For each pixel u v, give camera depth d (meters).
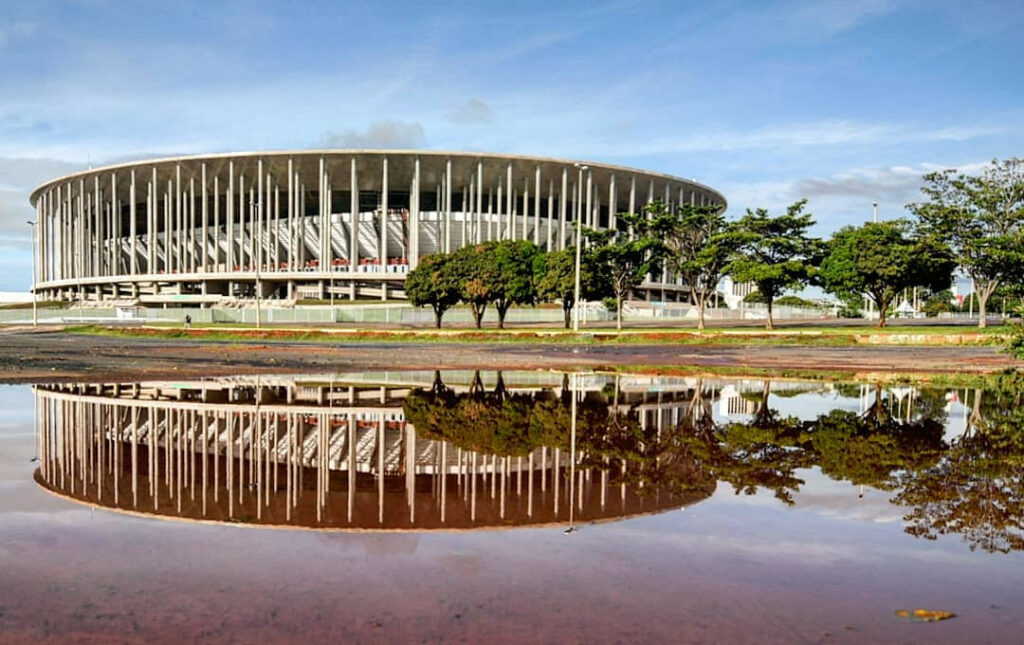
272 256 101.75
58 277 108.19
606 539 4.29
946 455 7.48
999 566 3.81
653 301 93.44
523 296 54.78
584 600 3.27
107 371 18.66
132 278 92.00
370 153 85.25
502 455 7.47
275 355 28.22
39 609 3.15
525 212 90.81
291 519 4.77
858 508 5.10
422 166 89.00
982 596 3.36
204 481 6.05
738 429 9.56
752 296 97.88
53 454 7.36
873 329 46.88
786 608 3.19
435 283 55.03
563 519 4.79
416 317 69.12
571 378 18.67
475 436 8.84
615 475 6.37
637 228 52.25
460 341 43.09
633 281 52.19
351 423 9.99
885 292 49.31
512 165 89.00
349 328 58.38
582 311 69.69
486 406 12.30
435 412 11.38
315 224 97.62
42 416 10.21
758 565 3.80
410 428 9.56
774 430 9.48
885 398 13.82
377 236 95.25
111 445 7.93
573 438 8.71
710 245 49.56
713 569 3.74
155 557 3.90
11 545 4.10
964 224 45.50
